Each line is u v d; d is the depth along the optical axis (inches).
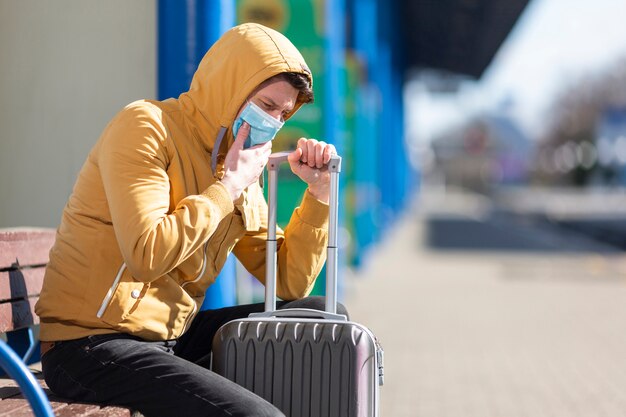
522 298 569.9
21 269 181.5
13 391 156.2
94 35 237.8
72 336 147.3
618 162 3964.1
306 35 413.7
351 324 147.9
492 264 810.2
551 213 2139.5
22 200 244.1
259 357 148.7
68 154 240.8
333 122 419.2
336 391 144.8
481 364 354.9
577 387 317.4
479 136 5231.3
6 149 244.2
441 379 326.3
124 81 235.9
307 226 171.6
